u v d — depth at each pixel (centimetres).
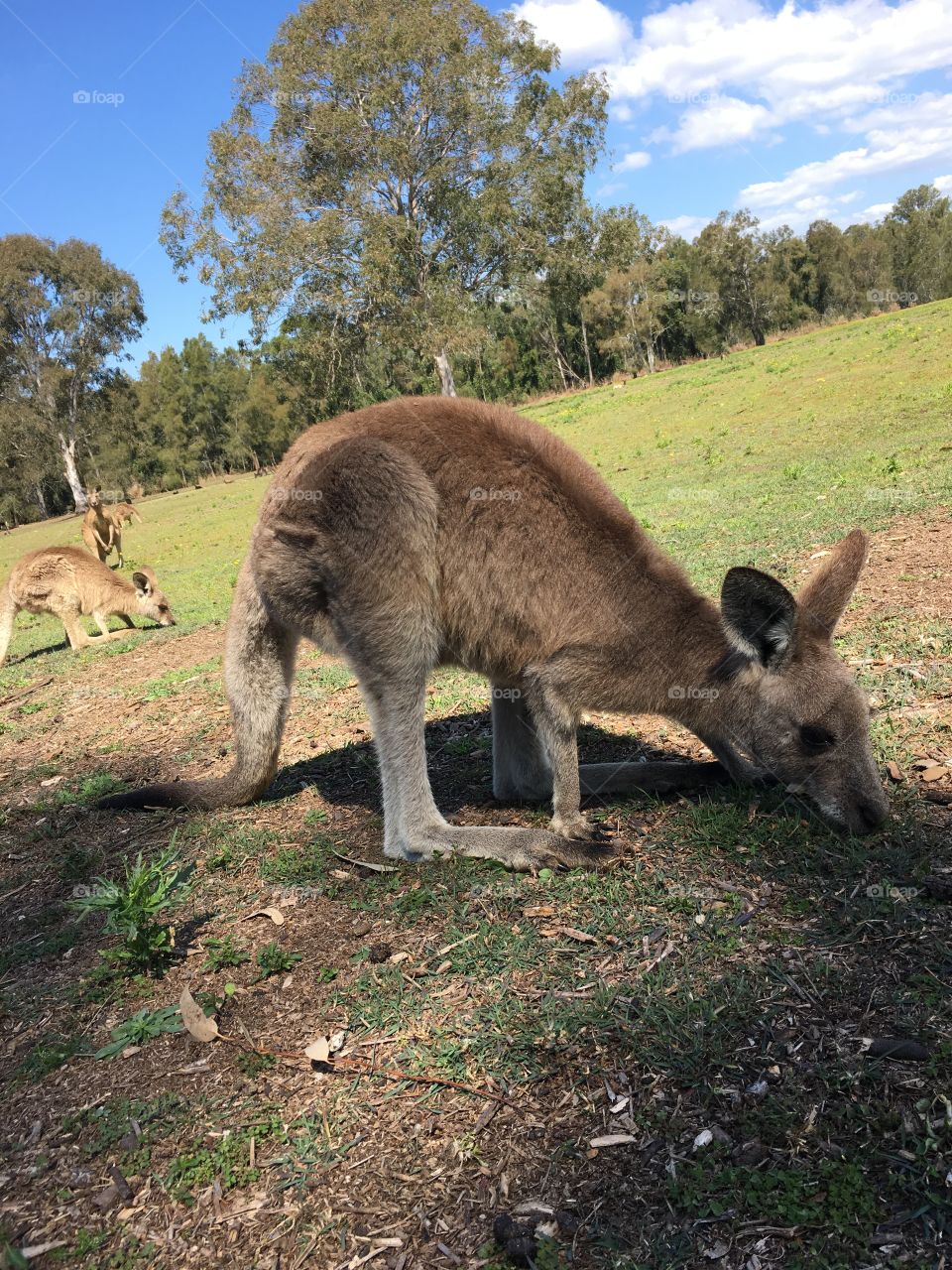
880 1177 199
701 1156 212
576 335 6988
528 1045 257
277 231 3297
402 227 3412
